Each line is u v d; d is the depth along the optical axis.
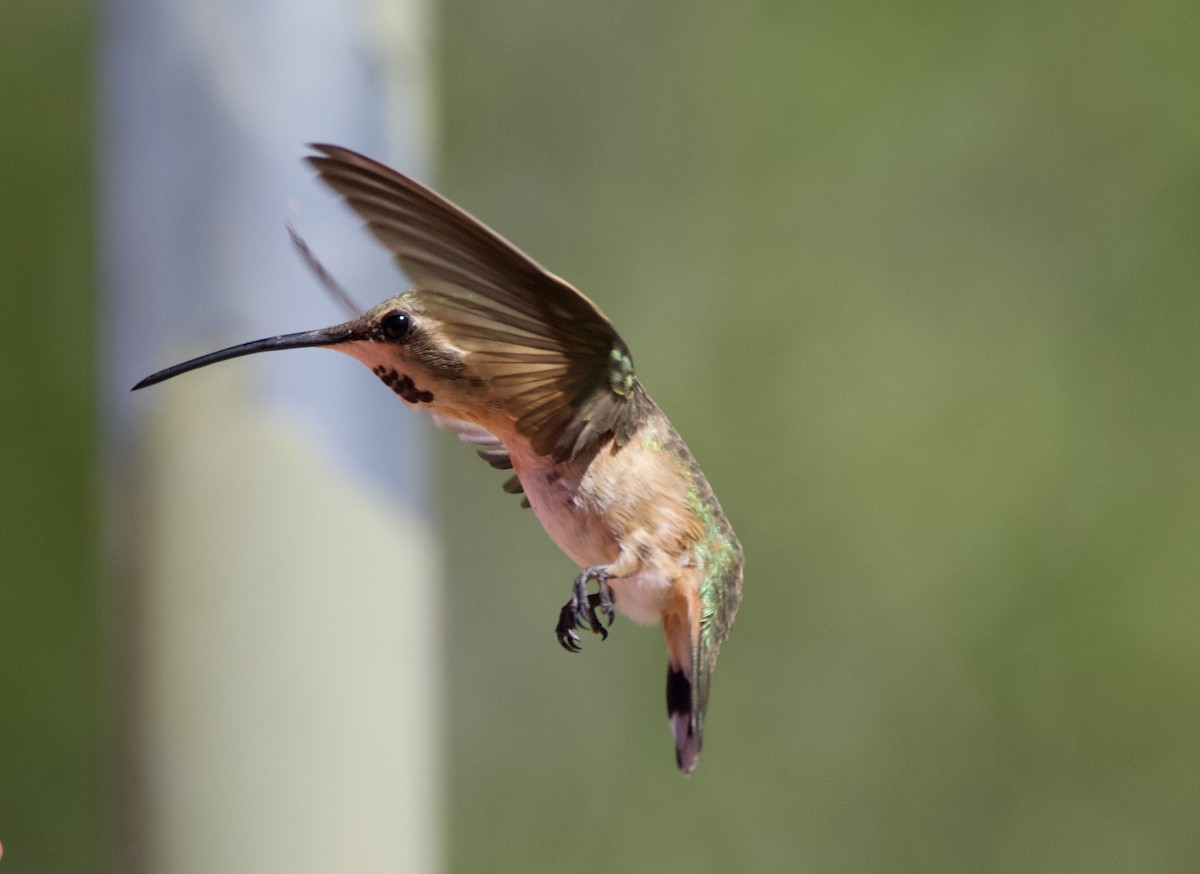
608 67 13.70
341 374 6.69
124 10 6.82
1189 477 13.56
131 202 6.76
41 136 11.52
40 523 11.11
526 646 13.28
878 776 13.38
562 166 13.62
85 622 11.17
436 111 7.82
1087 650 13.43
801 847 13.34
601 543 5.09
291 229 5.18
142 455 6.68
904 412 13.52
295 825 6.55
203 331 6.65
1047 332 13.75
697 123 13.74
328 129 6.73
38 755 11.16
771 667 13.47
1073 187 13.86
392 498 6.78
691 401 13.47
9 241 11.35
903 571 13.43
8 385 11.16
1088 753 13.45
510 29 13.61
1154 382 13.72
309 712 6.58
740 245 13.70
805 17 13.73
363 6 6.86
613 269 13.61
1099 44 13.84
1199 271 13.82
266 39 6.68
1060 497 13.49
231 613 6.57
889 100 13.79
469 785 13.09
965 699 13.49
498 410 4.95
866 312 13.67
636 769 13.26
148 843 6.60
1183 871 13.38
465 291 4.61
